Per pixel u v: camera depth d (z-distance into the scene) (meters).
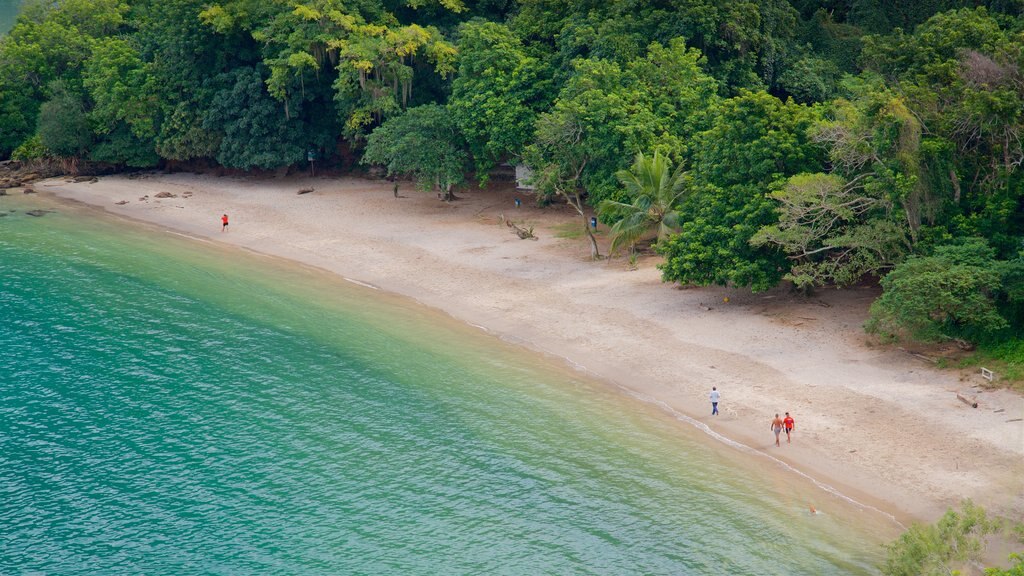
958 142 64.19
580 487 50.06
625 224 79.62
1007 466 48.09
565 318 72.19
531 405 59.19
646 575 43.00
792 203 64.31
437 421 57.56
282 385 62.97
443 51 110.00
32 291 81.94
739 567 43.34
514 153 100.94
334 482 51.12
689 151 84.12
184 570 44.12
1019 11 85.75
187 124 122.38
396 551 45.16
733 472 50.66
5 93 133.25
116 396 61.53
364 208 109.00
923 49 78.19
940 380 57.06
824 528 45.56
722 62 97.19
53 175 131.88
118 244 97.44
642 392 60.00
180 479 51.59
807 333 65.38
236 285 83.88
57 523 47.75
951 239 62.16
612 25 96.31
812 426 53.72
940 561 37.38
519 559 44.38
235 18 117.44
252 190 119.94
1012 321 58.66
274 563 44.50
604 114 83.69
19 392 62.06
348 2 116.38
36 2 142.88
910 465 49.22
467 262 87.19
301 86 117.06
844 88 98.25
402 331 71.88
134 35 131.75
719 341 65.50
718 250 68.31
